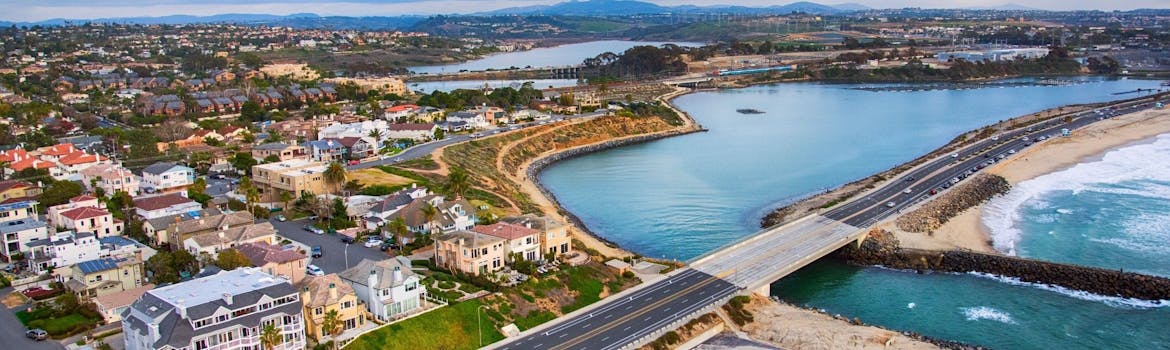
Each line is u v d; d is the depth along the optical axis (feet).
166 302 415.85
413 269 556.92
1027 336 496.23
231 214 633.20
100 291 496.64
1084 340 489.26
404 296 479.41
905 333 495.00
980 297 562.66
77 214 612.70
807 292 579.48
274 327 417.49
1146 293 552.82
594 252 629.51
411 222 638.94
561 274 551.59
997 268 609.01
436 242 565.53
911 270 625.00
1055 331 503.20
